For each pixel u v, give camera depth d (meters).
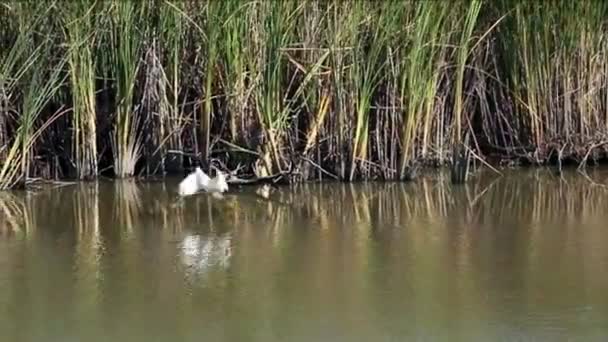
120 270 10.51
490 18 15.77
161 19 14.66
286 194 13.81
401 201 13.45
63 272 10.45
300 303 9.54
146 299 9.66
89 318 9.18
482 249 11.20
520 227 12.15
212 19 14.34
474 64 15.72
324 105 14.41
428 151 15.19
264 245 11.39
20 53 13.90
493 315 9.22
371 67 14.16
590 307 9.38
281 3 14.17
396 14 14.28
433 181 14.59
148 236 11.78
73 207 13.16
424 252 11.10
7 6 13.98
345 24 14.27
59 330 8.92
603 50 15.69
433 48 14.36
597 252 11.04
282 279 10.21
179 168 14.91
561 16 15.48
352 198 13.59
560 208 13.13
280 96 14.36
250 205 13.23
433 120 15.20
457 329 8.90
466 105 15.62
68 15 14.21
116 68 14.53
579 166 15.48
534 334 8.80
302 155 14.41
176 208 13.09
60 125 14.77
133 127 14.71
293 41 14.46
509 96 15.95
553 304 9.47
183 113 14.98
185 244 11.45
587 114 15.74
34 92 13.91
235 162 14.71
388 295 9.73
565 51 15.54
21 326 9.02
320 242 11.52
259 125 14.50
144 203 13.34
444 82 15.23
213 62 14.41
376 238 11.66
